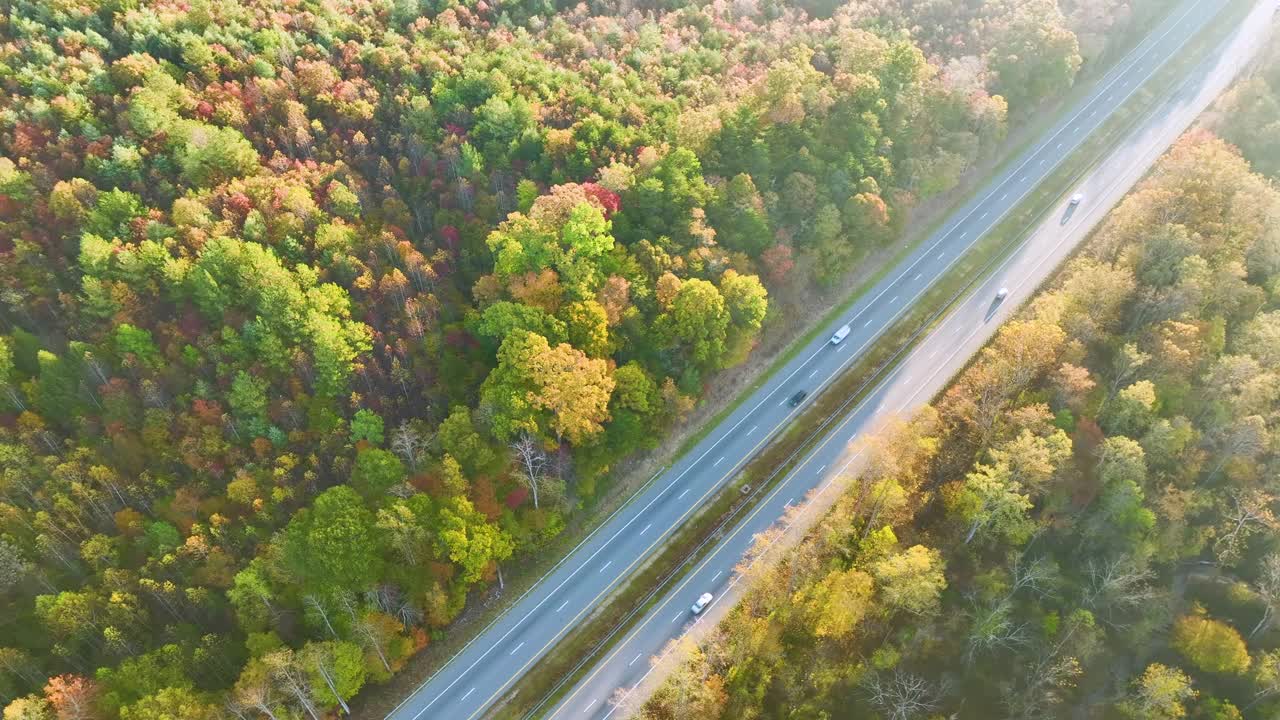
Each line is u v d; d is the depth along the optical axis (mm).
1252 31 193000
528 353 113250
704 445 129375
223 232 125438
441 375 121625
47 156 130625
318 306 119000
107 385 112688
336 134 144375
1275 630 104812
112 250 120000
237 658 99750
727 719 98750
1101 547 111938
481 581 112375
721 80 161500
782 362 139000
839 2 183250
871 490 109875
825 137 149500
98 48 145250
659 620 110562
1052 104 179500
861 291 148500
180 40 147625
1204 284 125062
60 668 97750
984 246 154500
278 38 154625
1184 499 110125
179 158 132750
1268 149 159000
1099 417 119250
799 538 115250
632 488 124812
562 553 118312
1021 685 104875
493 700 104875
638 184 135500
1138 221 138625
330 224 129750
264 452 112938
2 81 137125
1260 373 116375
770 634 103625
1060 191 163750
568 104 150750
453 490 107562
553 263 125688
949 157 153625
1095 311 128625
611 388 115125
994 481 105375
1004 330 130500
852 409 131625
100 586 102688
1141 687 102062
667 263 128500
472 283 132250
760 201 136625
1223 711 100312
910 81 156750
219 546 105000
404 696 105625
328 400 117875
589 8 179375
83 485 107938
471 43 166500
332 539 100625
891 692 100625
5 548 100500
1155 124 175250
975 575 111438
